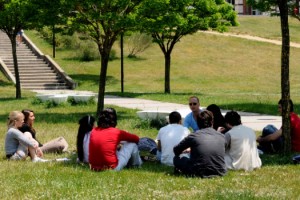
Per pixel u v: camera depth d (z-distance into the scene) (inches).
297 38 2679.6
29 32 2551.7
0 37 2241.6
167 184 413.1
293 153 551.5
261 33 2728.8
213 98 1364.4
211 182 419.2
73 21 949.8
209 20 1523.1
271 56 2310.5
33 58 2059.5
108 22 914.1
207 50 2358.5
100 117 488.7
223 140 453.1
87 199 362.9
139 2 923.4
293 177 444.5
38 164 507.5
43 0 903.1
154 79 1962.4
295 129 557.6
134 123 820.6
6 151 540.4
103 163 475.8
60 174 454.6
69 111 1061.1
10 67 1968.5
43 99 1208.2
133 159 499.2
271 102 1240.8
